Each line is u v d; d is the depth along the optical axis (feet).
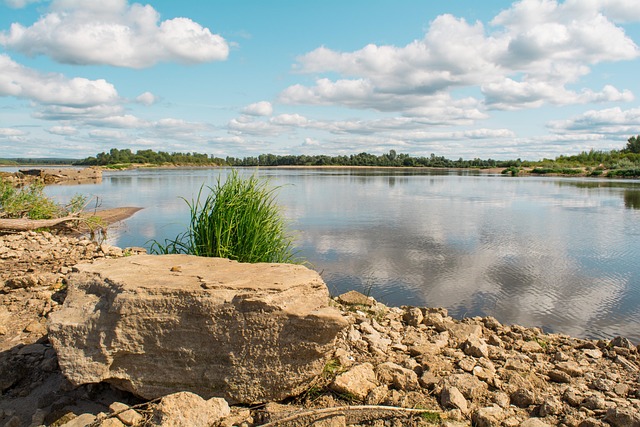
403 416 11.21
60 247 36.91
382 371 13.24
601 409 11.85
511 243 47.75
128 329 11.66
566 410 11.89
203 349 11.85
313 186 142.20
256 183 22.30
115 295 11.90
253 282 12.52
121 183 150.92
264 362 11.87
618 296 29.53
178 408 10.64
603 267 37.47
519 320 25.21
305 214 70.69
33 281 22.56
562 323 24.80
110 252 34.42
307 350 11.85
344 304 22.68
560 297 29.32
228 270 13.87
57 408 11.68
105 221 61.41
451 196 108.68
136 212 73.00
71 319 11.88
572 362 15.83
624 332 23.58
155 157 458.09
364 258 39.78
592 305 27.81
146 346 11.80
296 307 12.02
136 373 11.87
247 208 21.15
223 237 20.57
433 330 19.01
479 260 39.55
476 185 158.30
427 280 32.89
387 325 19.39
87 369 11.64
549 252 43.21
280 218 23.75
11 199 53.47
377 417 11.18
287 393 12.01
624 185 162.09
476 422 11.23
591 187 149.48
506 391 12.89
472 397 12.30
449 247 45.21
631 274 35.17
